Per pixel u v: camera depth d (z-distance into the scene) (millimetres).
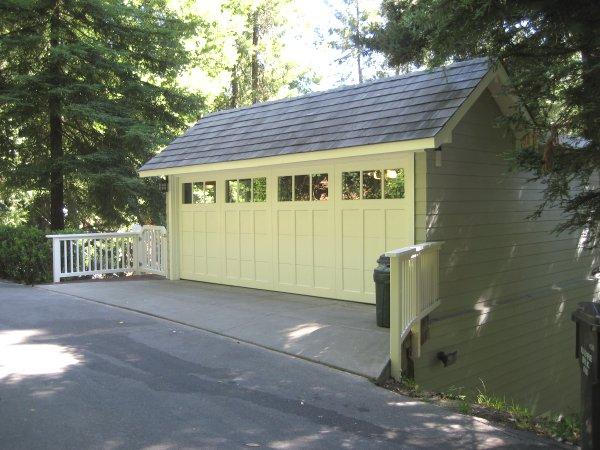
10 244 12125
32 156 17406
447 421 4711
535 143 6828
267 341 6887
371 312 8250
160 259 12719
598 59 5922
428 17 6867
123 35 16547
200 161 10797
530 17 6246
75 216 18922
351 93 9875
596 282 11625
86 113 14852
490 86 8625
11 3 14812
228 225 11188
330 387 5402
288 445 4098
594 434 3760
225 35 26734
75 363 5977
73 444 4012
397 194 8367
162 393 5105
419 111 7941
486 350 8805
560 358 10641
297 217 9844
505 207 9242
